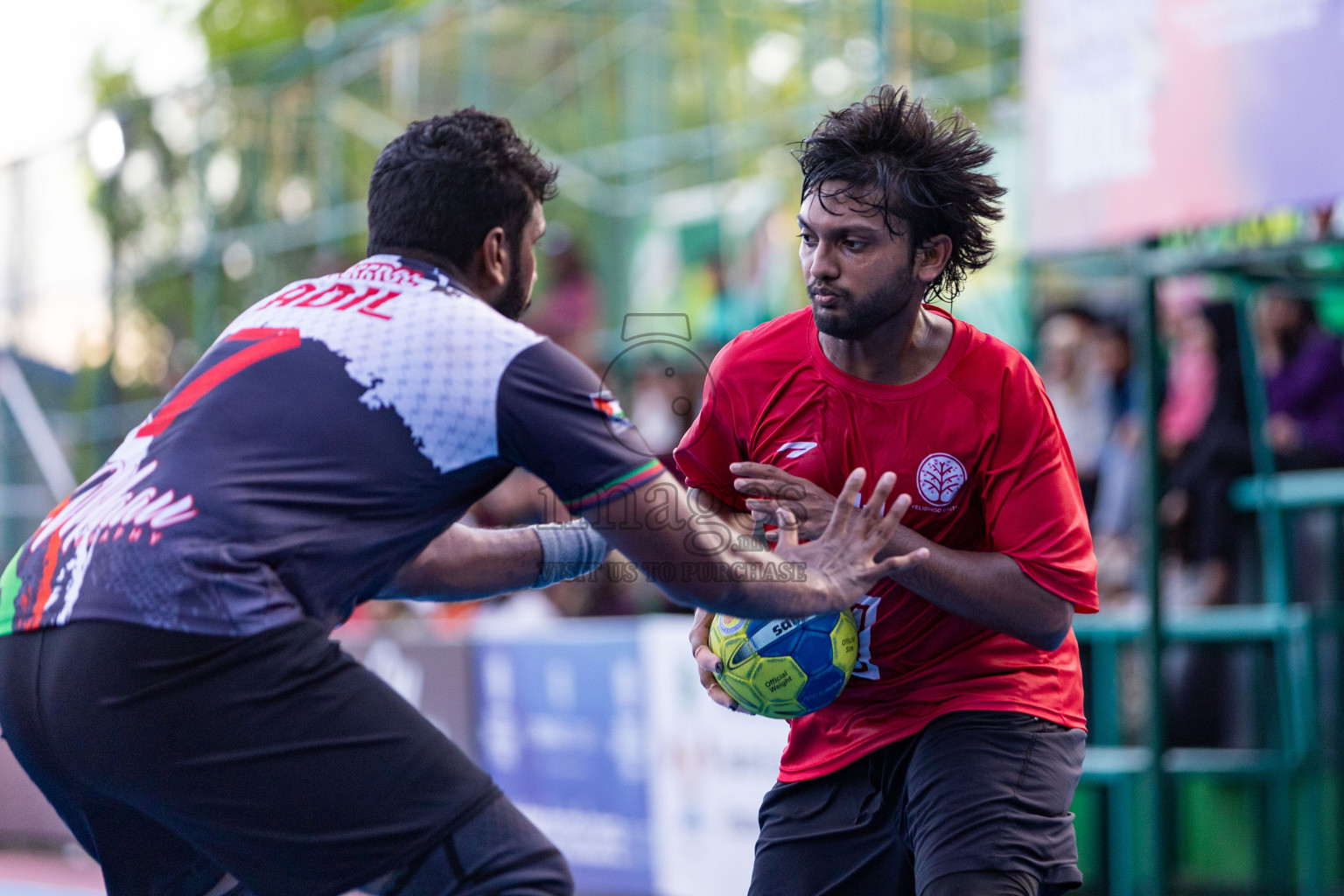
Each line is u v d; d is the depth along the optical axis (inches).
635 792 660.7
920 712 301.1
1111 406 774.5
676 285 1062.4
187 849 261.0
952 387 288.8
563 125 1164.5
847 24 1000.9
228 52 1839.3
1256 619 624.4
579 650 690.2
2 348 1261.1
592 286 1081.4
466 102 1135.6
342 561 234.2
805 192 282.5
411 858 233.6
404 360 237.8
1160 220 549.0
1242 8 516.7
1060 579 279.7
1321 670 606.9
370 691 235.0
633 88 1157.1
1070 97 591.2
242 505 226.8
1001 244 829.8
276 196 1131.9
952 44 991.0
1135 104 558.9
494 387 238.2
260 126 1146.7
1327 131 490.6
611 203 1138.0
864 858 303.4
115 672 225.5
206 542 224.7
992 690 297.1
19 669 239.3
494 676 733.3
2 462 1242.0
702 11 1105.4
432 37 1121.4
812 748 316.5
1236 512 669.3
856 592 260.8
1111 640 659.4
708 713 625.3
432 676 764.6
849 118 278.7
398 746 232.8
